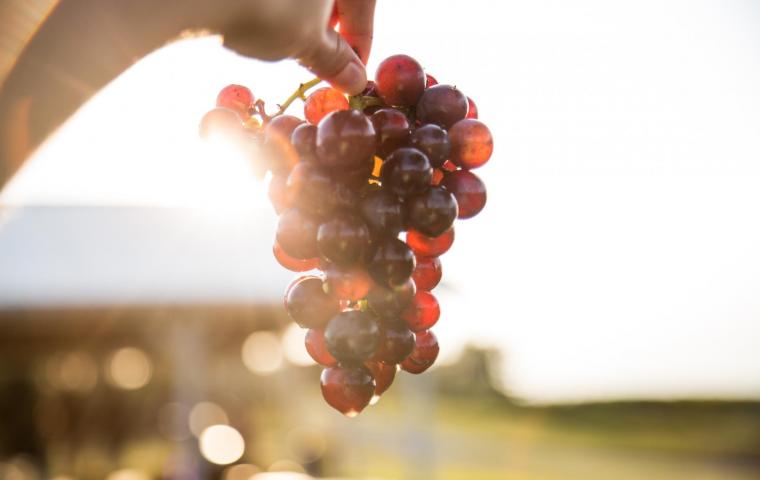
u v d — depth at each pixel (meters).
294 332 14.39
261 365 22.19
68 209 10.46
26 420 16.89
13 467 13.15
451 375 54.16
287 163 1.11
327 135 1.01
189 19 0.73
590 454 22.98
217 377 21.08
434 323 1.20
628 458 21.91
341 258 1.04
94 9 0.67
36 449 16.67
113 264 9.15
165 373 19.39
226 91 1.18
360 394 1.12
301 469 13.43
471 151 1.16
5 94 0.62
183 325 10.05
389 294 1.09
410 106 1.17
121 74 0.70
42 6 0.64
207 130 1.13
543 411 37.56
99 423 19.19
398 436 25.62
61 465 16.19
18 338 11.87
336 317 1.08
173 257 9.30
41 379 17.61
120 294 8.73
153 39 0.71
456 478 16.50
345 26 1.13
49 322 9.67
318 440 14.52
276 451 16.45
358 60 1.01
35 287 8.73
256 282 8.98
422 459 11.49
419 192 1.07
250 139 1.15
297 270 1.23
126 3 0.69
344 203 1.05
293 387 26.25
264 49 0.84
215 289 8.85
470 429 34.34
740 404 33.03
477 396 53.94
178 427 10.09
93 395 19.53
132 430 19.92
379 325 1.14
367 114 1.15
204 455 10.51
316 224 1.08
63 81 0.65
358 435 25.66
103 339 13.42
